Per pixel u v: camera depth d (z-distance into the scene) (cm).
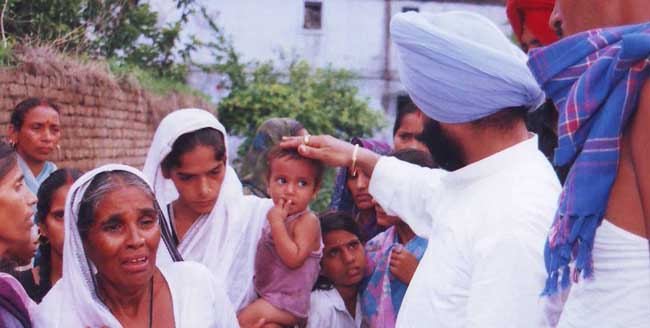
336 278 337
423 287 221
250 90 1523
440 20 224
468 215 215
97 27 1060
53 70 809
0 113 681
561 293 199
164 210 325
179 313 245
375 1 1888
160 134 314
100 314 228
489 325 198
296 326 325
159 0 1430
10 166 244
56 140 516
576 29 184
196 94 1358
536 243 200
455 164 232
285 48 1858
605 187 166
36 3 909
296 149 321
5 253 246
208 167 310
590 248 169
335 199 381
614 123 164
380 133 1897
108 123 963
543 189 209
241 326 317
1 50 706
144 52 1232
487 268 202
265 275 325
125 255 227
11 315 221
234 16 1819
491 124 219
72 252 231
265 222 333
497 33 222
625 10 177
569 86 177
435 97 217
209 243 320
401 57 223
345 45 1892
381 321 312
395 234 335
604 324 170
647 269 165
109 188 228
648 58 158
